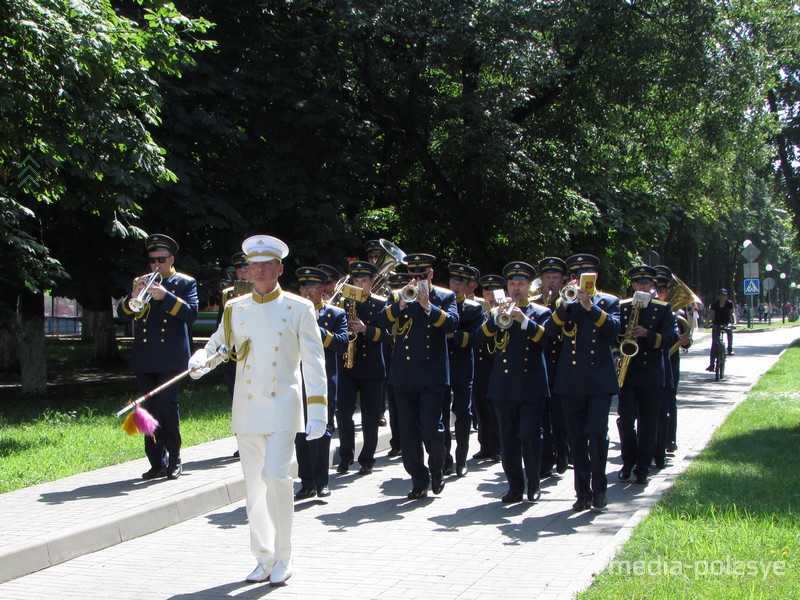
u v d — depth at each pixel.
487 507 8.44
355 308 9.63
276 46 19.03
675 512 7.22
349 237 18.84
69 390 19.00
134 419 6.16
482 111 19.80
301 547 7.07
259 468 6.29
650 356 9.34
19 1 10.94
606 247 28.45
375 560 6.66
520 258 23.58
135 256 16.75
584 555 6.68
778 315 102.31
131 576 6.40
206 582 6.23
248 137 18.11
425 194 23.28
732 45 22.19
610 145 24.53
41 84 11.66
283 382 6.21
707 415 14.53
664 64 22.08
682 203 28.12
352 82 21.16
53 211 15.75
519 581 6.04
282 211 18.41
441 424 8.93
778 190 37.12
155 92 13.34
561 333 8.33
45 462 9.75
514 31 19.61
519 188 21.16
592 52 21.78
